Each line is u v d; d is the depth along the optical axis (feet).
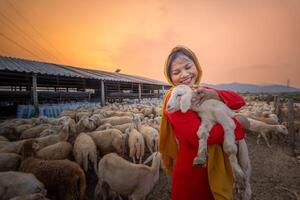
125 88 122.01
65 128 17.52
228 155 4.15
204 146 3.95
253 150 26.07
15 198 7.20
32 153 12.82
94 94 93.76
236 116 4.65
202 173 4.49
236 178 3.87
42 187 9.57
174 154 5.52
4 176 9.17
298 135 29.17
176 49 5.40
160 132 5.52
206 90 4.58
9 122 28.07
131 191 11.48
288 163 21.50
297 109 34.58
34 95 44.19
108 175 11.78
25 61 61.82
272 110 44.16
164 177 17.31
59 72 53.06
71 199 10.87
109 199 13.14
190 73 5.02
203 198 4.53
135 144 18.98
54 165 11.17
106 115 33.01
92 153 15.89
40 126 22.39
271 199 14.60
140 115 31.71
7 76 55.72
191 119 4.32
